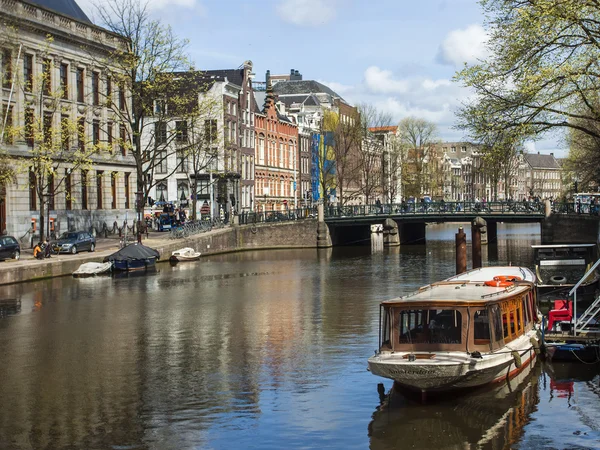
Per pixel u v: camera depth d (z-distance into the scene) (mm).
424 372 18328
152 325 30453
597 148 55531
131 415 18656
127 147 54812
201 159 76688
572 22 27281
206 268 54094
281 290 41312
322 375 22016
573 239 71625
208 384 21312
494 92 29406
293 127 104125
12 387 21266
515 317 22047
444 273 49500
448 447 16359
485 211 76438
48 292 39844
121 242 55438
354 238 85375
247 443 16688
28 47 53500
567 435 16922
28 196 53750
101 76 62594
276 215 76562
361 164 96500
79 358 24703
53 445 16719
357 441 16750
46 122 51156
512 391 20062
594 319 26234
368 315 32094
